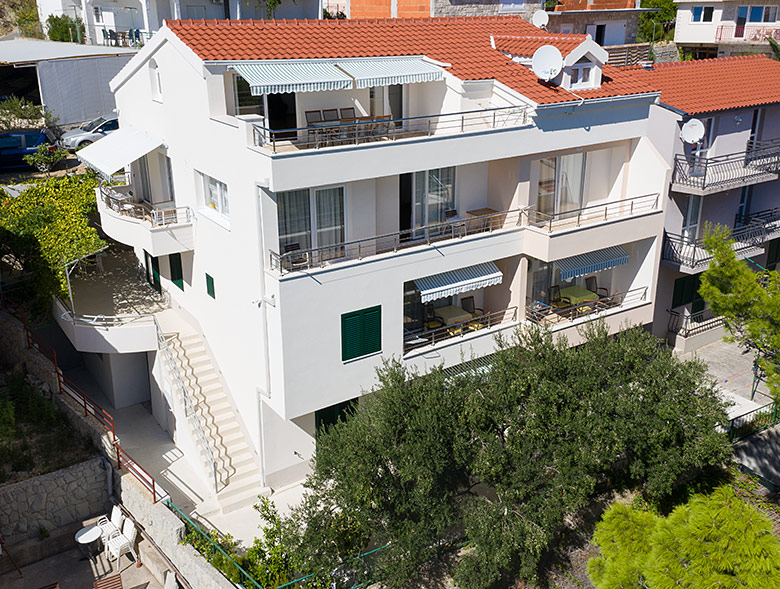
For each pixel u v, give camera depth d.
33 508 23.00
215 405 26.22
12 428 24.31
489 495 24.45
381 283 23.39
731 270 23.52
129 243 27.53
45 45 53.56
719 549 15.04
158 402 28.31
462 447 20.03
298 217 23.05
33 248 27.34
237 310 24.22
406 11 43.00
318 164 21.22
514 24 32.19
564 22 47.25
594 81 27.20
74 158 45.41
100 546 23.48
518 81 26.27
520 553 20.73
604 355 23.06
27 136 43.66
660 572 14.96
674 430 21.77
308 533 19.97
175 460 26.28
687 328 34.25
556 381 21.84
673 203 31.67
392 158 22.59
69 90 47.62
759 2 65.81
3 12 77.12
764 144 36.03
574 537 23.47
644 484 24.48
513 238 26.23
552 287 29.56
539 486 20.78
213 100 22.80
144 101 27.86
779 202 37.81
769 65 39.16
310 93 24.23
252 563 20.61
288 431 24.72
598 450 20.61
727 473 26.19
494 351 26.75
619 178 29.75
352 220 24.03
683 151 31.55
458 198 26.86
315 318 22.30
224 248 24.17
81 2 62.91
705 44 70.50
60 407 26.67
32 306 28.06
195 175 25.42
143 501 22.62
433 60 25.86
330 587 20.11
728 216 35.00
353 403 25.38
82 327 27.00
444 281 25.36
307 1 57.72
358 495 19.16
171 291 29.67
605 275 31.47
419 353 24.88
